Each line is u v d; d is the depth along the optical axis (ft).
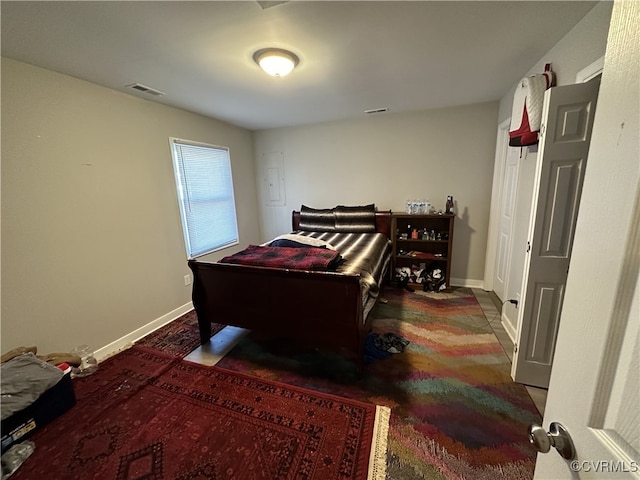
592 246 1.37
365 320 6.69
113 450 4.83
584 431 1.39
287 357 7.36
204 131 11.24
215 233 12.14
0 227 5.76
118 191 8.02
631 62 1.15
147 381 6.55
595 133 1.37
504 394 5.85
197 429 5.20
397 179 12.44
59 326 6.80
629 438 1.14
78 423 5.39
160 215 9.41
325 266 7.07
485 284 11.55
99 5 4.33
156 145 9.18
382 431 5.03
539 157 5.22
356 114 11.66
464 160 11.30
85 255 7.27
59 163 6.66
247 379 6.53
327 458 4.57
